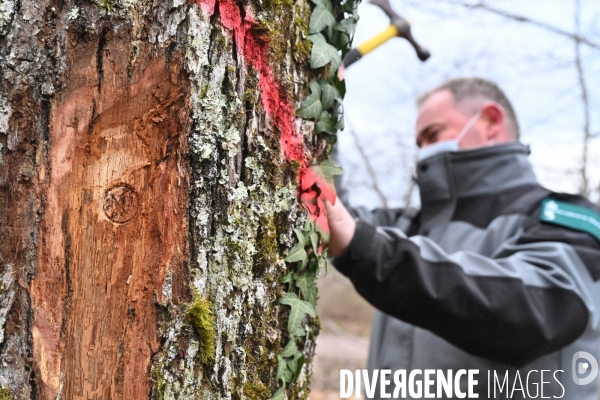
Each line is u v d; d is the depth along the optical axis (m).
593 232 1.45
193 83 0.85
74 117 0.85
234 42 0.89
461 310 1.23
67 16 0.84
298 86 0.99
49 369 0.84
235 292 0.90
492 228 1.59
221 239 0.88
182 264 0.85
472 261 1.33
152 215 0.85
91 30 0.83
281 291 0.97
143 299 0.85
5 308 0.83
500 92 1.99
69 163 0.85
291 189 0.97
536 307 1.25
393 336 1.74
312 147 1.04
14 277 0.84
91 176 0.85
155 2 0.85
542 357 1.46
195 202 0.86
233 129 0.89
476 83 1.96
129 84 0.85
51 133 0.84
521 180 1.70
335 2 1.07
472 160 1.73
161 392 0.84
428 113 1.98
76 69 0.84
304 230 1.00
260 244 0.93
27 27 0.83
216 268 0.88
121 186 0.85
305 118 1.00
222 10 0.87
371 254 1.24
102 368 0.85
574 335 1.30
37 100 0.84
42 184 0.84
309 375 1.10
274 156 0.95
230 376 0.90
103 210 0.85
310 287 1.02
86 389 0.84
